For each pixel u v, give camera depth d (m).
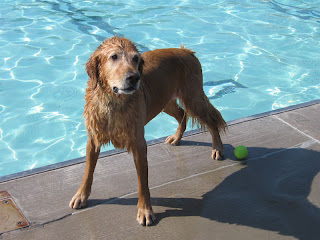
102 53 2.28
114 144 2.45
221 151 2.85
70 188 2.58
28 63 4.48
